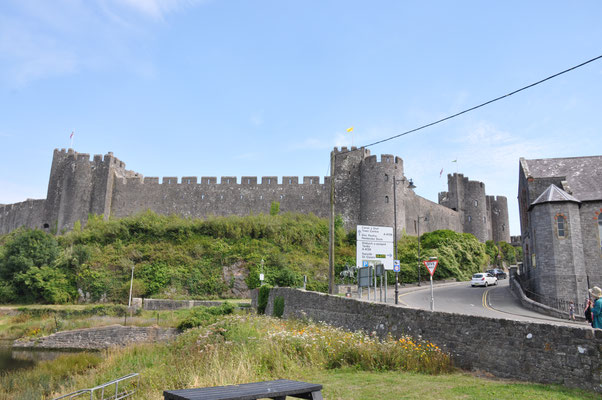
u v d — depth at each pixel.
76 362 20.59
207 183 61.34
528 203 32.38
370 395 7.89
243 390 4.73
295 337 12.38
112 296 42.28
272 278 44.00
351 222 57.19
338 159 59.62
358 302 14.79
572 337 8.38
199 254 47.03
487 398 7.45
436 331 11.15
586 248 29.19
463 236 55.75
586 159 34.38
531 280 31.86
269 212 59.66
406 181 58.25
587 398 7.46
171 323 29.34
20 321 34.97
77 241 50.22
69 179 60.00
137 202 60.81
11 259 45.03
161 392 10.32
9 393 16.14
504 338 9.53
